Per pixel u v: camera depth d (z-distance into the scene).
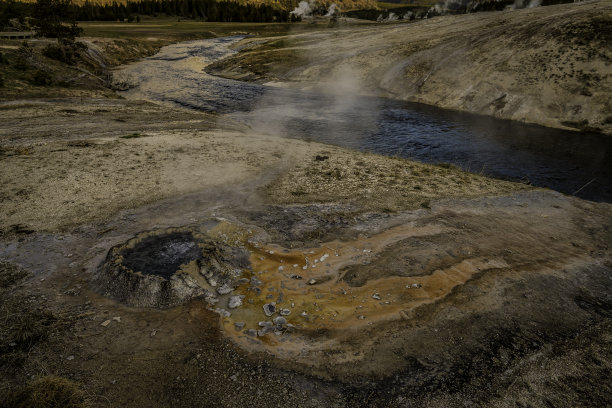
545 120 27.06
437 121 28.34
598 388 5.68
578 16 32.66
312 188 13.39
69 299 7.29
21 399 5.07
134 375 5.68
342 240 9.74
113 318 6.83
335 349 6.27
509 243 9.99
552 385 5.71
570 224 11.44
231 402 5.33
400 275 8.28
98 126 21.55
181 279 7.56
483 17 51.97
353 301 7.45
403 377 5.77
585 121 25.45
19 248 8.97
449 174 15.98
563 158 20.03
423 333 6.65
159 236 9.46
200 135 20.53
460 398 5.45
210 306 7.23
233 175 14.41
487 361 6.12
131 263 8.12
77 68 38.56
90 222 10.28
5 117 21.72
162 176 13.92
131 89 39.28
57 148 16.59
